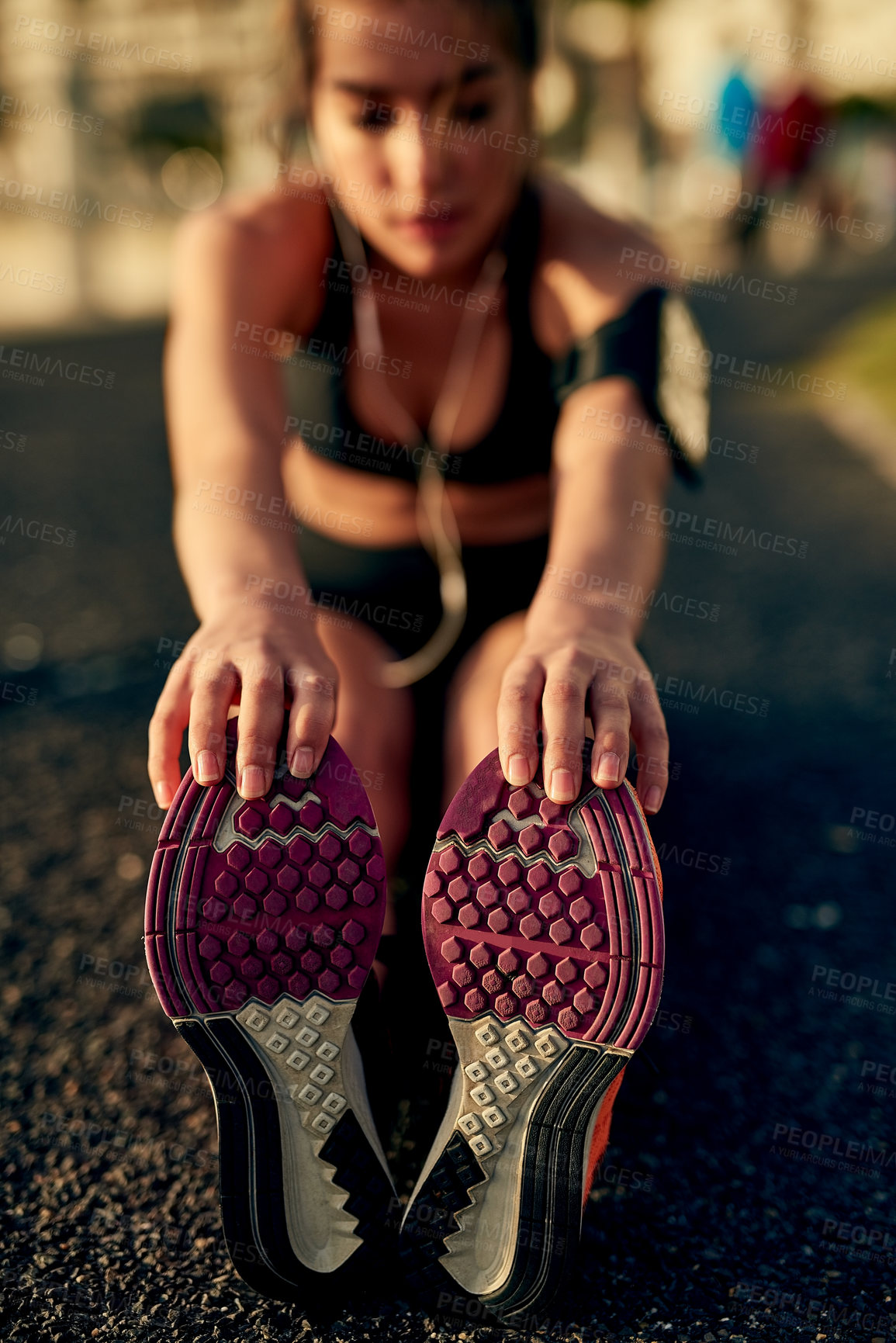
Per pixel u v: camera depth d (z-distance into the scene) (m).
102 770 2.00
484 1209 0.86
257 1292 0.91
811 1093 1.20
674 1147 1.11
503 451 1.30
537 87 1.15
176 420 1.14
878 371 4.96
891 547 3.16
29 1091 1.20
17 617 2.80
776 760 1.99
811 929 1.50
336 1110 0.85
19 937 1.50
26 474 4.41
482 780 0.84
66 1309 0.92
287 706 0.87
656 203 10.38
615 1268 0.96
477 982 0.83
